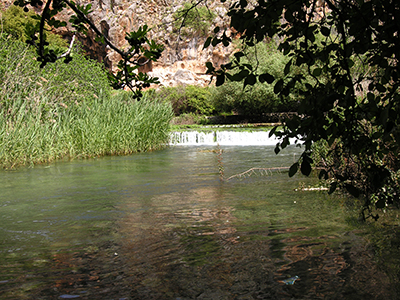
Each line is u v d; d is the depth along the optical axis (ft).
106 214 17.65
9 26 113.70
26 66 43.88
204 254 11.87
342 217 15.53
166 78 162.30
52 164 37.17
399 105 6.37
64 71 50.67
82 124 44.37
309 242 12.60
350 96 6.31
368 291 8.95
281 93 7.01
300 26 6.86
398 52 6.31
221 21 131.13
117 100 51.37
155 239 13.61
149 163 37.11
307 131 6.68
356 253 11.37
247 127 90.58
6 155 36.06
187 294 9.17
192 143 66.59
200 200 20.15
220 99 115.03
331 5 6.63
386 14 6.27
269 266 10.70
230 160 38.34
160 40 161.27
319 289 9.16
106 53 160.04
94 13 163.53
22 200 21.08
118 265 11.19
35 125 39.81
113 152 45.98
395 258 10.79
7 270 11.02
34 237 14.28
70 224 16.03
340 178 8.30
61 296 9.27
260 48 102.47
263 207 18.02
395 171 16.74
